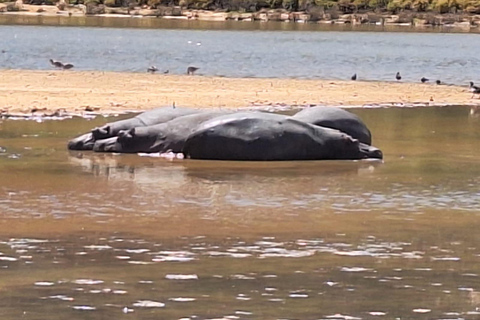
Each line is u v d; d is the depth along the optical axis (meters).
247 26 166.75
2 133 42.88
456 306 20.06
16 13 191.25
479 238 25.98
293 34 143.38
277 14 199.62
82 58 89.69
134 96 56.03
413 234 26.28
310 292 20.81
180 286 21.08
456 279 22.00
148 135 38.88
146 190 31.47
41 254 23.45
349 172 35.69
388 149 41.38
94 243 24.58
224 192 31.42
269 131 37.78
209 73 75.00
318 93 60.78
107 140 39.28
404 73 81.94
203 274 22.00
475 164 38.09
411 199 30.98
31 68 75.25
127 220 27.14
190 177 33.91
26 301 19.91
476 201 30.89
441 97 62.03
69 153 38.47
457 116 53.38
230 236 25.56
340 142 38.19
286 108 53.00
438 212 29.16
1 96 53.56
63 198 29.95
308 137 37.91
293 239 25.39
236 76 72.38
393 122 50.03
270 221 27.38
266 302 20.08
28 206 28.70
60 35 125.94
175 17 196.00
